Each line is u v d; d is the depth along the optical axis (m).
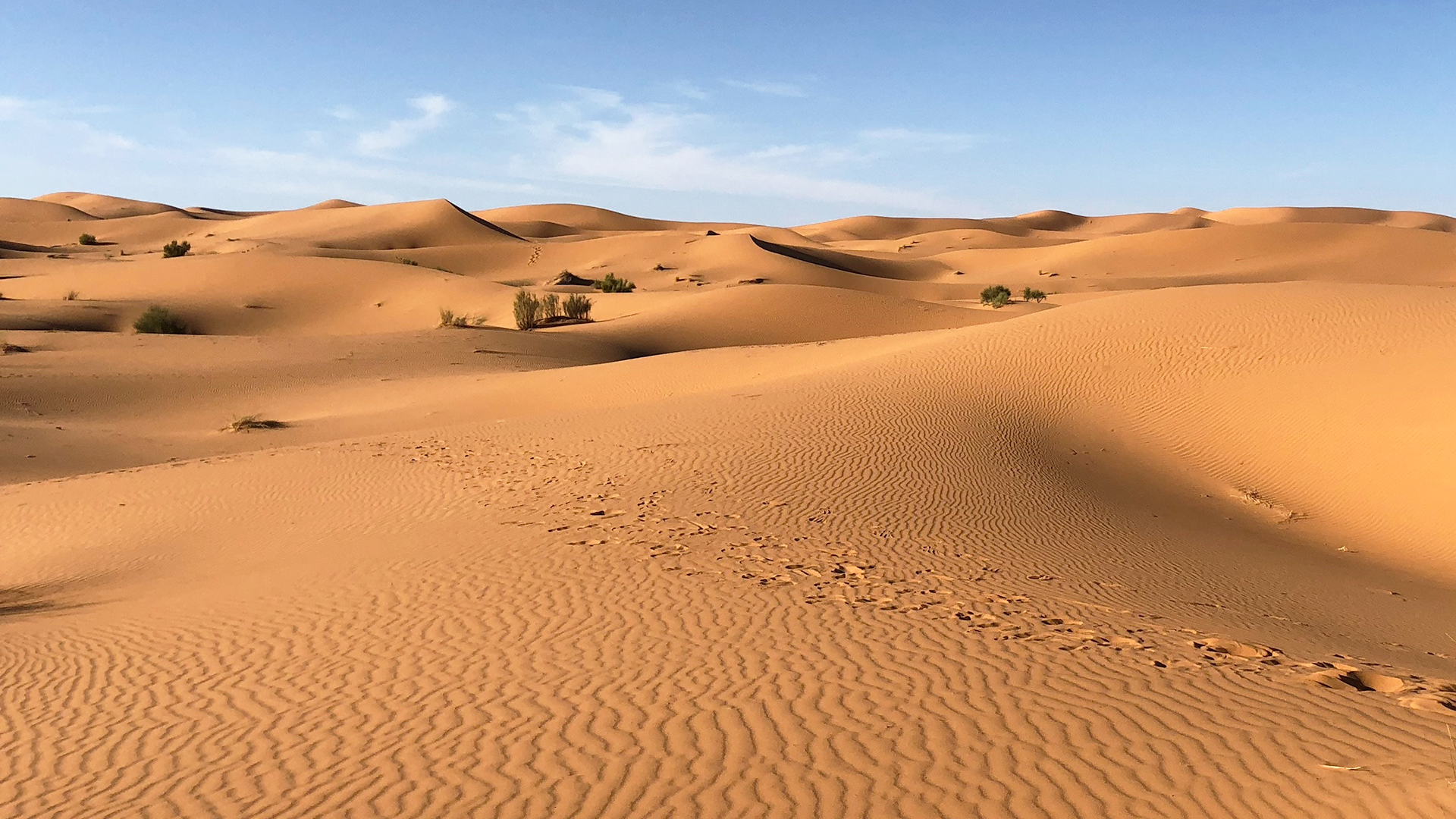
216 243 139.50
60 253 124.69
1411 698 6.93
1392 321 23.06
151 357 41.00
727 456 16.75
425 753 6.45
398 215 153.38
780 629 8.74
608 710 7.04
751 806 5.50
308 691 7.79
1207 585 11.49
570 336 52.81
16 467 23.56
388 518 14.77
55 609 11.81
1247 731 6.30
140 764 6.56
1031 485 15.83
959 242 162.38
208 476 18.95
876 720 6.65
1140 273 105.44
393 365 41.75
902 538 12.43
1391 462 16.97
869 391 22.09
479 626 9.23
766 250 110.50
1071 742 6.20
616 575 10.67
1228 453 18.80
